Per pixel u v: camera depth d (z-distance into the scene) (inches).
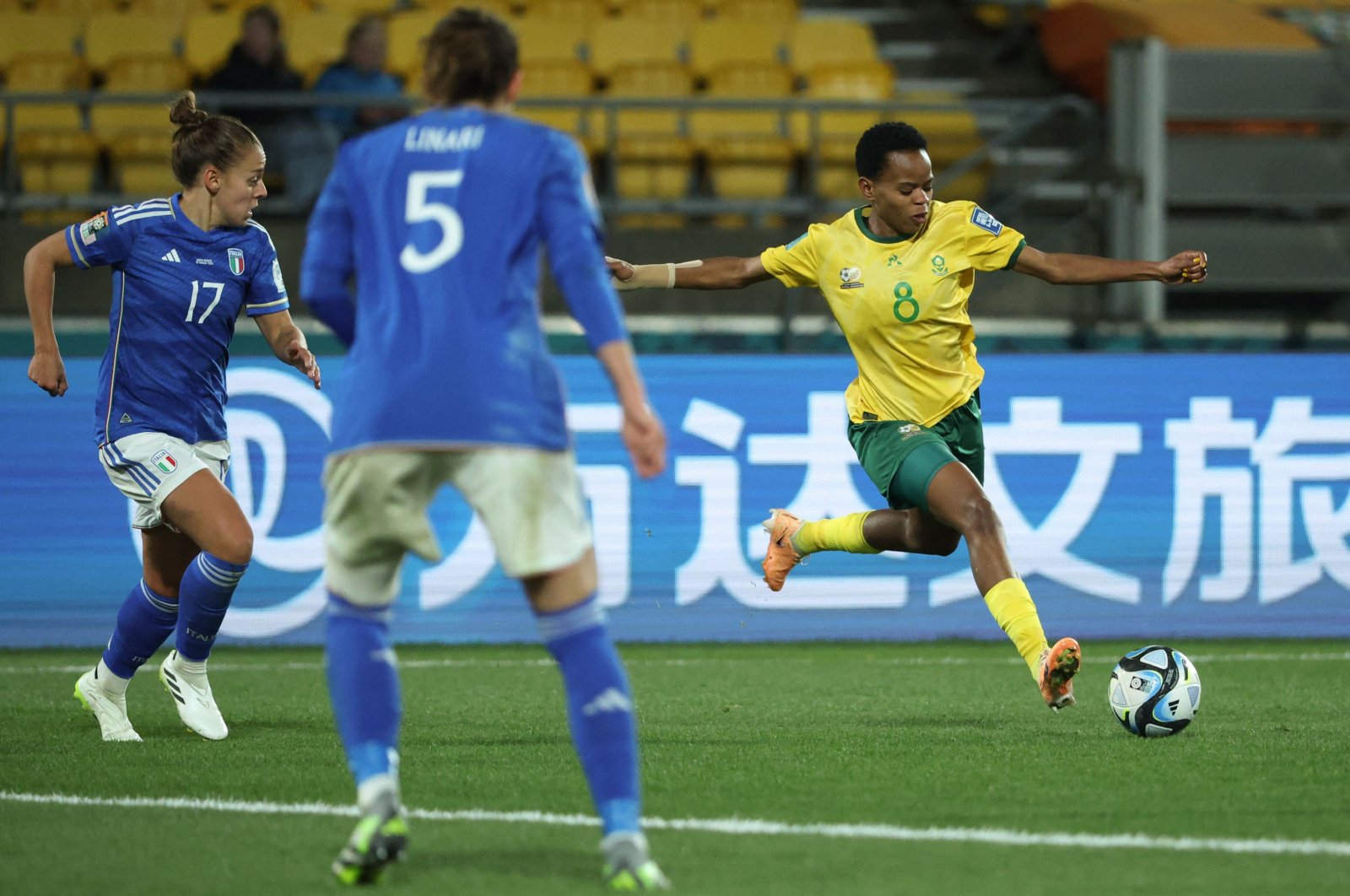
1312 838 509.0
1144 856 484.1
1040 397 1214.9
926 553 823.1
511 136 447.2
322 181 1533.0
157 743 719.1
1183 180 1712.6
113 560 1168.2
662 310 1491.1
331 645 453.1
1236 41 1883.6
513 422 431.2
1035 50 2044.8
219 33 1849.2
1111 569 1216.2
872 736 734.5
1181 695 719.1
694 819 538.0
